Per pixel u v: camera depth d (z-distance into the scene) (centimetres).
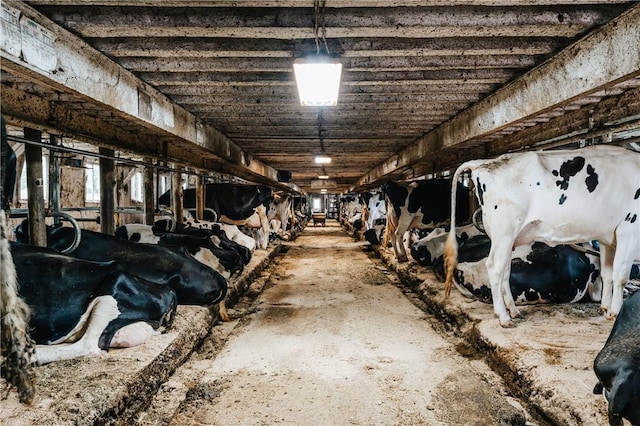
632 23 235
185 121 477
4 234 165
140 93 363
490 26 257
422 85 399
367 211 1437
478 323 380
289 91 404
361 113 497
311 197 4031
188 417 261
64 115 383
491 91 407
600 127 388
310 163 1080
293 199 1761
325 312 505
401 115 512
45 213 360
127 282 311
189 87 397
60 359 271
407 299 573
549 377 263
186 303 411
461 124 488
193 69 331
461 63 330
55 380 244
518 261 435
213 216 886
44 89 328
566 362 285
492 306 435
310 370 330
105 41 292
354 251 1163
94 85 292
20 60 223
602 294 394
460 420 255
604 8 251
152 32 264
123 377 252
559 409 238
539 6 254
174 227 611
